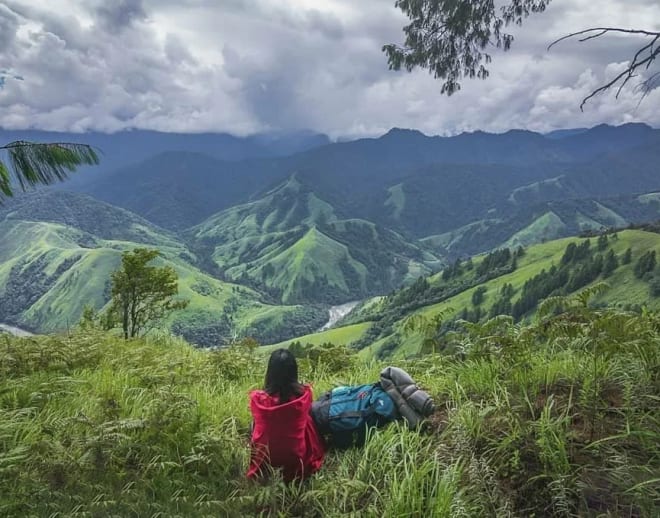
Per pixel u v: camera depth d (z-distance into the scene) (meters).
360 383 6.02
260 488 3.47
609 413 3.83
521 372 4.51
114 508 3.24
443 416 4.42
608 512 2.75
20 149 4.43
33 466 3.84
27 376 6.71
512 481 3.31
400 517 2.97
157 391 4.97
